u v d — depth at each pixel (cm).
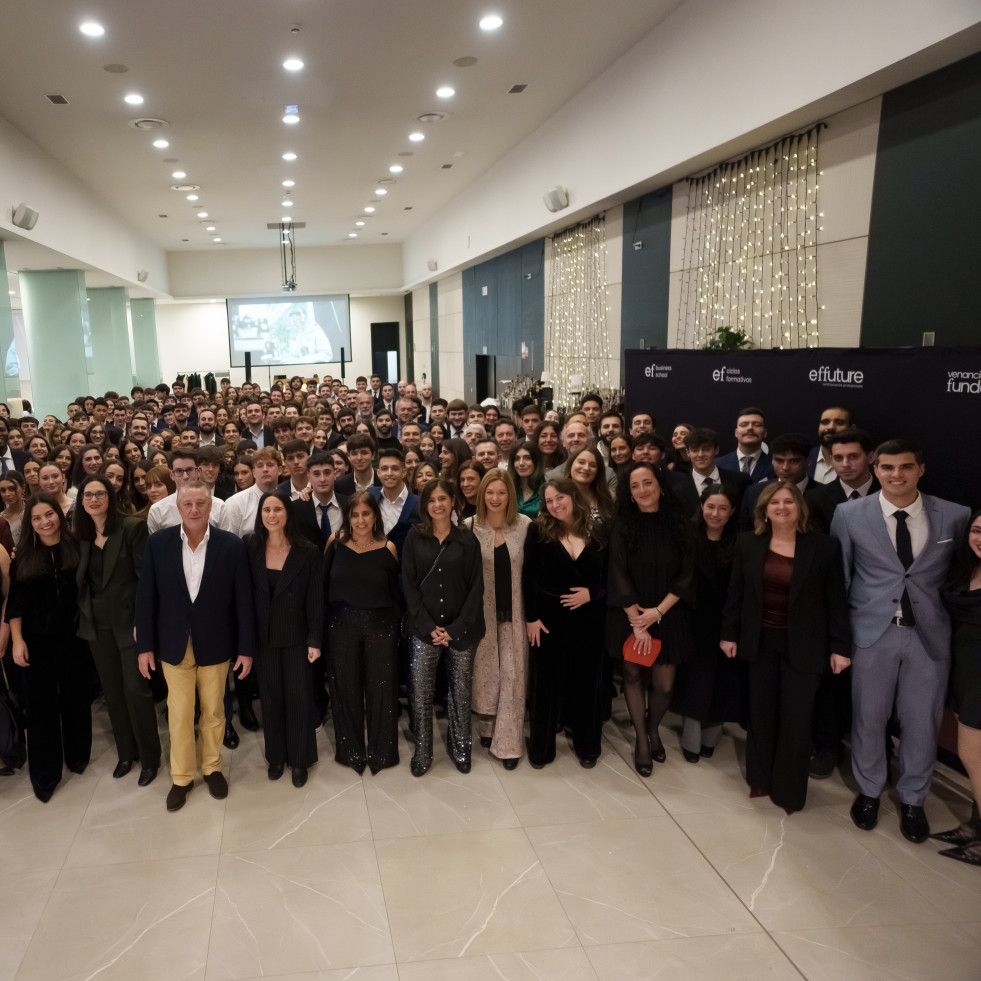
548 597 357
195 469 405
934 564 304
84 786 359
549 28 693
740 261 647
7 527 409
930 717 308
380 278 2269
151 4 609
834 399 422
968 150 425
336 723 371
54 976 246
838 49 473
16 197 929
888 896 281
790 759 327
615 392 867
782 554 327
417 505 422
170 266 2169
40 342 1403
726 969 248
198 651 335
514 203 1148
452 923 268
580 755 372
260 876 293
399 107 910
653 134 711
